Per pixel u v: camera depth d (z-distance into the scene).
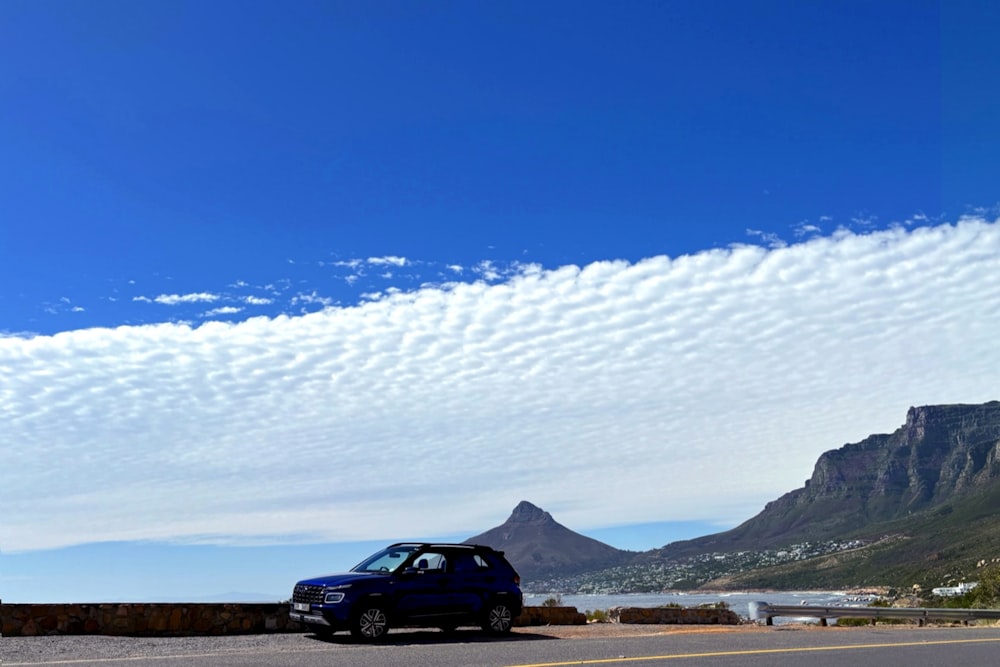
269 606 18.52
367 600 16.61
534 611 22.30
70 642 14.91
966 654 14.49
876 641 16.97
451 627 17.86
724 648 15.19
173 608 17.47
